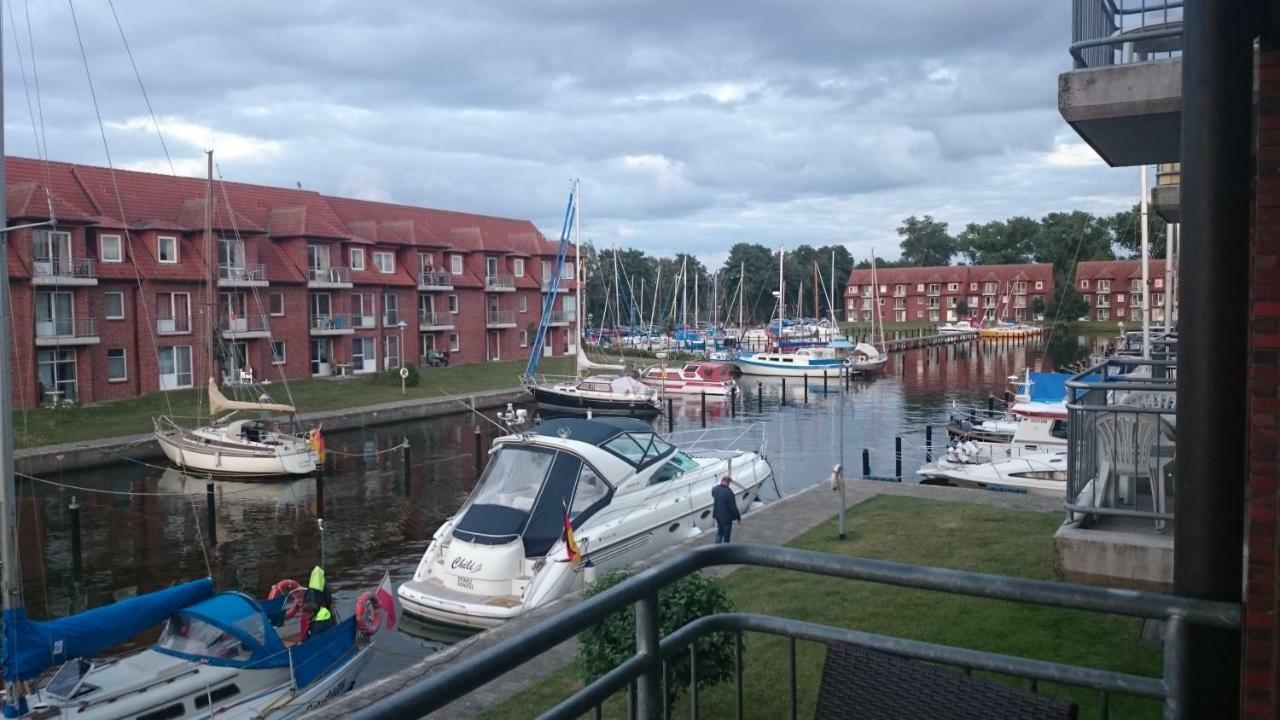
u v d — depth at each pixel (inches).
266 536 896.3
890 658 117.3
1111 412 267.1
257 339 1780.3
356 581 756.6
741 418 1752.0
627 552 583.8
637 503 605.0
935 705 112.4
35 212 1402.6
